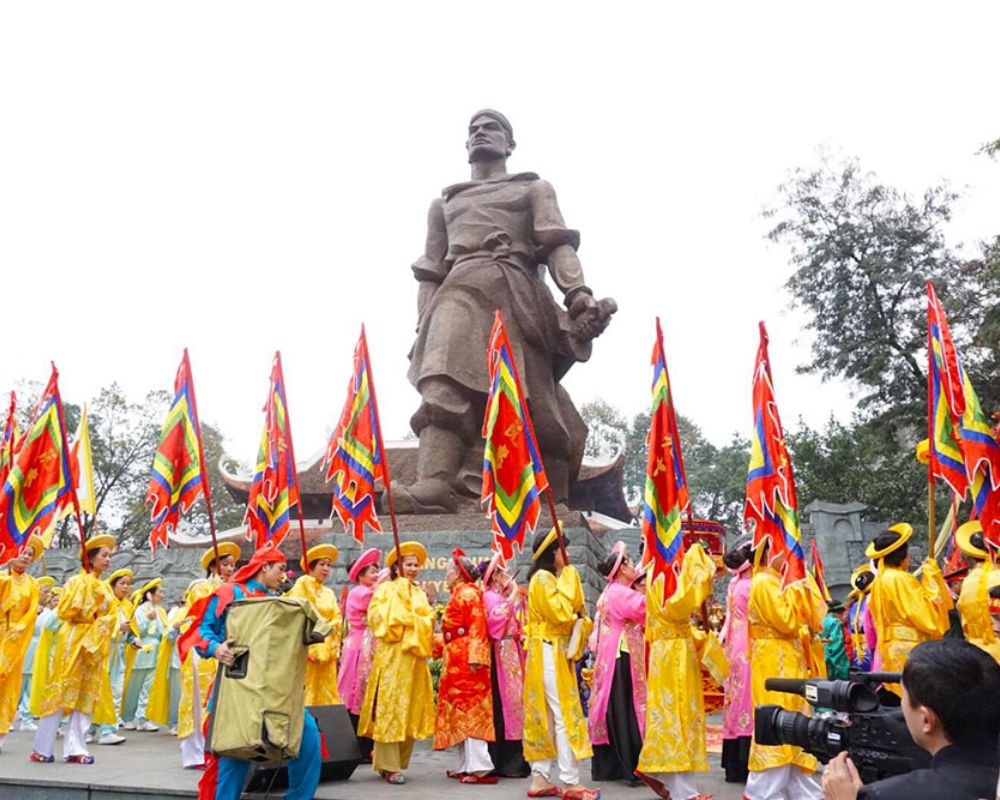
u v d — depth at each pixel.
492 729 8.41
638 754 8.07
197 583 9.98
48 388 9.92
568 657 7.73
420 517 16.94
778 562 7.34
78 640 9.40
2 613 9.66
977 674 2.81
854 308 25.69
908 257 25.44
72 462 10.34
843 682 3.47
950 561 10.65
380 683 8.44
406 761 8.67
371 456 10.06
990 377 23.14
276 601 6.22
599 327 18.48
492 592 8.96
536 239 19.23
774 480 7.28
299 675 6.27
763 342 7.59
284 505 10.50
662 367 7.83
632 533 20.00
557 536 8.15
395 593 8.72
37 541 9.85
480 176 20.56
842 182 26.41
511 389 8.70
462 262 19.23
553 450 18.39
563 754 7.42
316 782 6.75
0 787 8.01
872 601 8.23
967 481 8.15
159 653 12.51
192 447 9.63
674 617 7.24
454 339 18.22
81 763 9.21
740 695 8.34
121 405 38.84
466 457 18.22
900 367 25.73
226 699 6.13
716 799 7.60
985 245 24.20
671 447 7.63
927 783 2.69
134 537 38.84
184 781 7.97
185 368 9.77
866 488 27.77
